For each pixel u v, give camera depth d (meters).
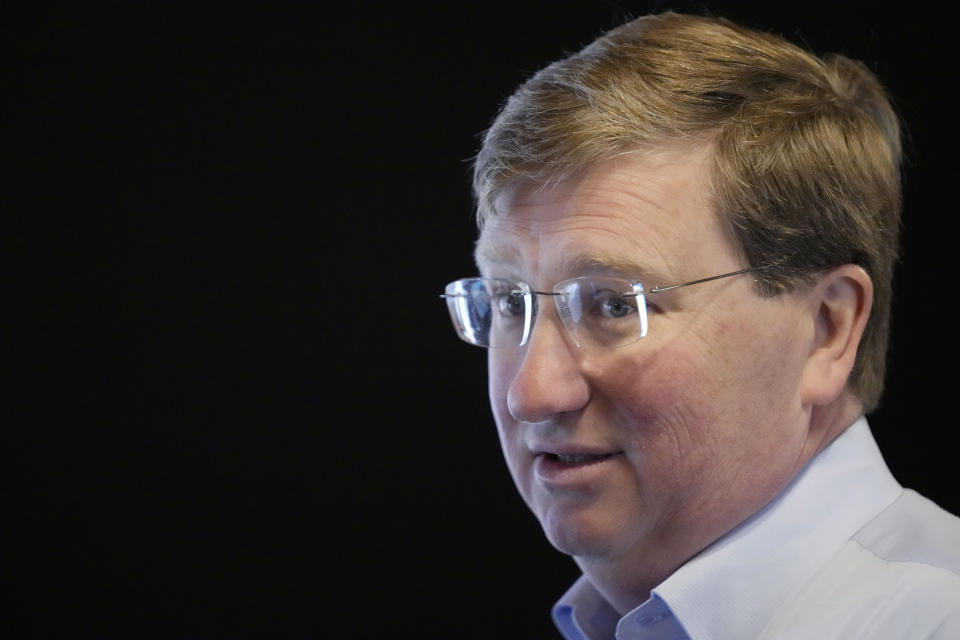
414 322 9.86
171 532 9.71
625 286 3.87
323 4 9.88
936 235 8.48
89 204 9.84
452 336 9.85
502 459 9.79
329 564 9.75
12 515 9.65
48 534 9.66
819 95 4.27
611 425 4.00
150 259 9.86
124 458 9.74
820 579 4.12
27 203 9.81
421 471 9.81
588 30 9.38
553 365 3.99
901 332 8.57
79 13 9.83
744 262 3.93
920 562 4.07
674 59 4.10
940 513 4.45
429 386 9.86
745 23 8.79
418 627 9.72
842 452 4.41
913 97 8.49
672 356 3.88
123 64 9.86
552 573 9.68
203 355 9.83
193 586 9.68
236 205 9.87
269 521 9.76
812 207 4.03
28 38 9.81
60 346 9.79
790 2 8.71
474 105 9.77
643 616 4.32
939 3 8.41
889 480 4.55
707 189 3.90
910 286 8.55
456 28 9.80
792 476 4.24
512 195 4.14
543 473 4.18
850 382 4.44
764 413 4.00
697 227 3.88
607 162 3.92
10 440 9.70
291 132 9.88
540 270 4.05
